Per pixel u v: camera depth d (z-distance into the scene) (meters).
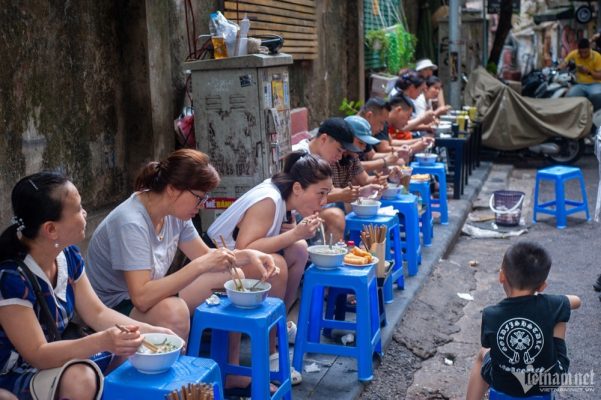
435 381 4.20
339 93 9.89
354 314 4.87
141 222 3.23
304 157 3.94
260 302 3.25
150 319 3.19
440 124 9.12
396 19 12.47
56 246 2.71
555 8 23.30
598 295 5.64
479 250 7.14
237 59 4.74
